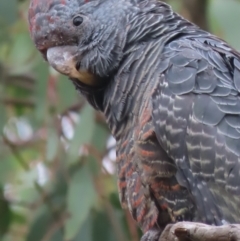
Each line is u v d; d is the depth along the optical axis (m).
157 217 9.03
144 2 9.91
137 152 8.97
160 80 8.95
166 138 8.73
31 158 14.26
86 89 10.03
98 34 9.77
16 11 12.55
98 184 12.41
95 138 12.60
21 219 13.95
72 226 11.73
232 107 8.65
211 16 11.27
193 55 9.02
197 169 8.61
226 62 9.04
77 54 9.90
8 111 14.16
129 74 9.35
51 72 12.59
